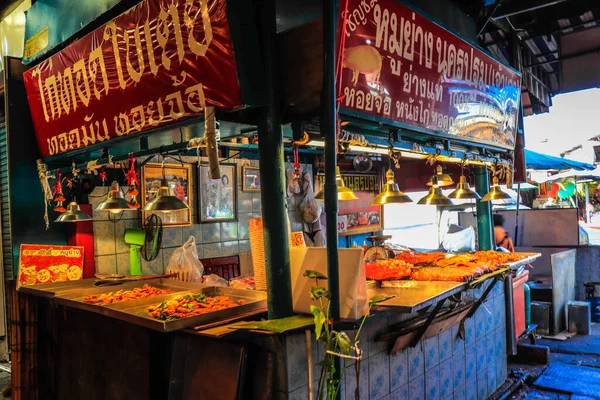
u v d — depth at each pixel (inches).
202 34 112.8
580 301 326.6
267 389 110.3
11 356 193.2
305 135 122.6
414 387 159.9
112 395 145.6
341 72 117.6
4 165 234.8
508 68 217.5
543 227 352.5
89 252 216.7
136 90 136.0
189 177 255.0
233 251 277.4
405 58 142.8
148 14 128.1
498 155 230.5
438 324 162.7
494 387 214.8
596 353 262.4
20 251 195.5
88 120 160.1
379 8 130.0
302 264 120.5
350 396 131.7
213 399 112.7
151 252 219.0
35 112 189.5
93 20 174.7
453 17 227.1
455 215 392.8
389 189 165.3
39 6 203.9
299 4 139.2
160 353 135.5
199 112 118.4
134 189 183.9
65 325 170.2
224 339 114.3
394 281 156.0
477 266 175.5
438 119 164.4
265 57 112.4
